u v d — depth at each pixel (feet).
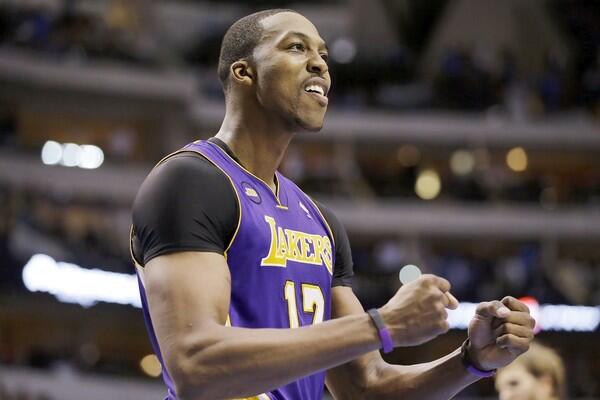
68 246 156.15
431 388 22.89
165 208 20.65
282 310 21.47
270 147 22.97
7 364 142.41
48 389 139.85
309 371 18.92
